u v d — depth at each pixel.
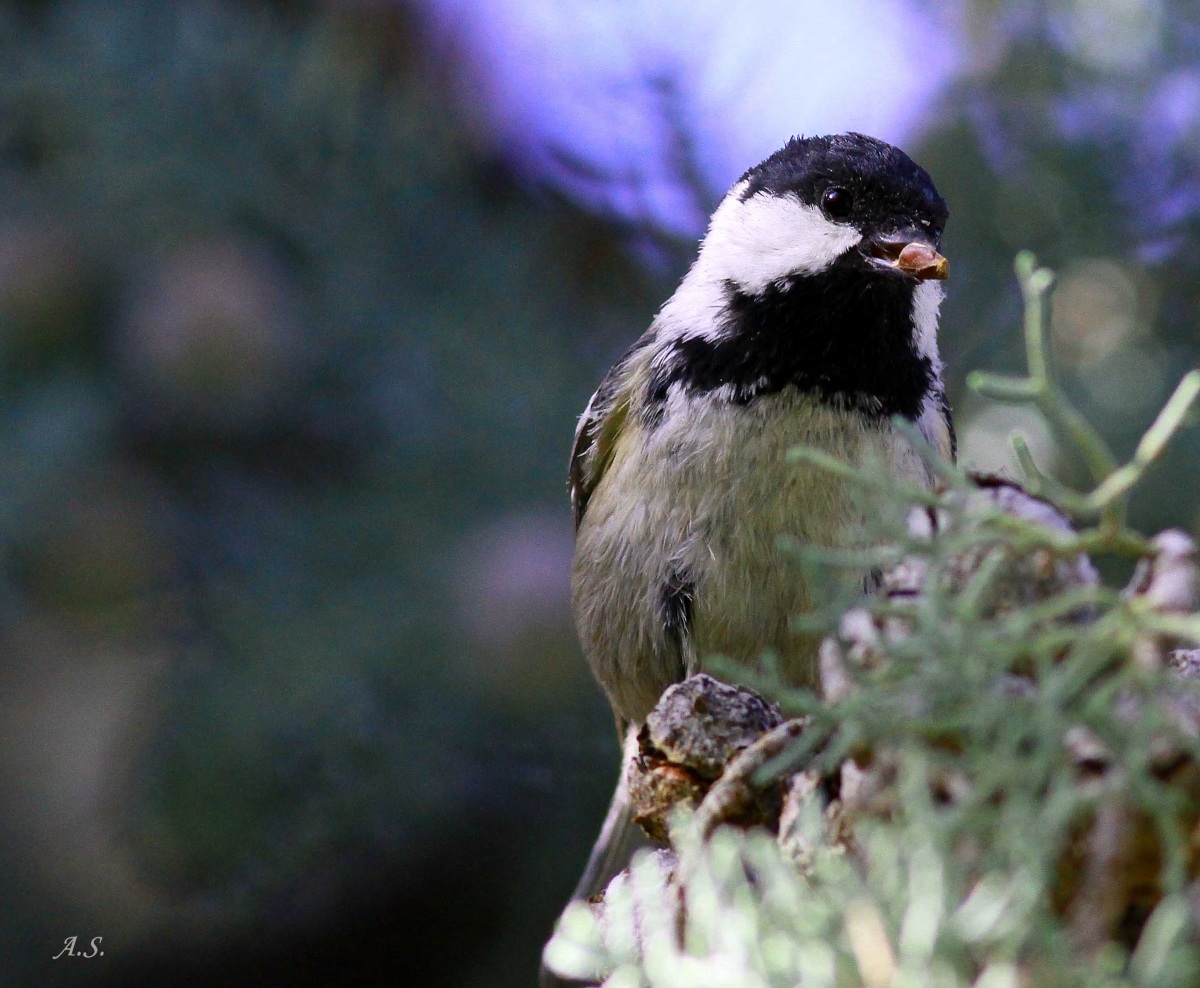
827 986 2.48
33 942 7.22
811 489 5.96
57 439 7.01
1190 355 6.77
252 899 6.95
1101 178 6.98
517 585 6.69
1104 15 6.93
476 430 7.12
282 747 6.62
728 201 6.67
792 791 3.10
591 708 7.01
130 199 7.27
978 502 2.80
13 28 7.51
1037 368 2.74
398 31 7.55
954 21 7.11
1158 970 2.36
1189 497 6.49
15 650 7.10
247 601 6.82
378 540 6.91
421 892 7.21
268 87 7.41
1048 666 2.56
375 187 7.48
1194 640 2.71
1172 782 2.56
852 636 2.85
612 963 3.06
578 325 7.50
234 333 6.96
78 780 7.08
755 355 6.08
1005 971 2.37
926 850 2.47
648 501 6.20
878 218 6.18
